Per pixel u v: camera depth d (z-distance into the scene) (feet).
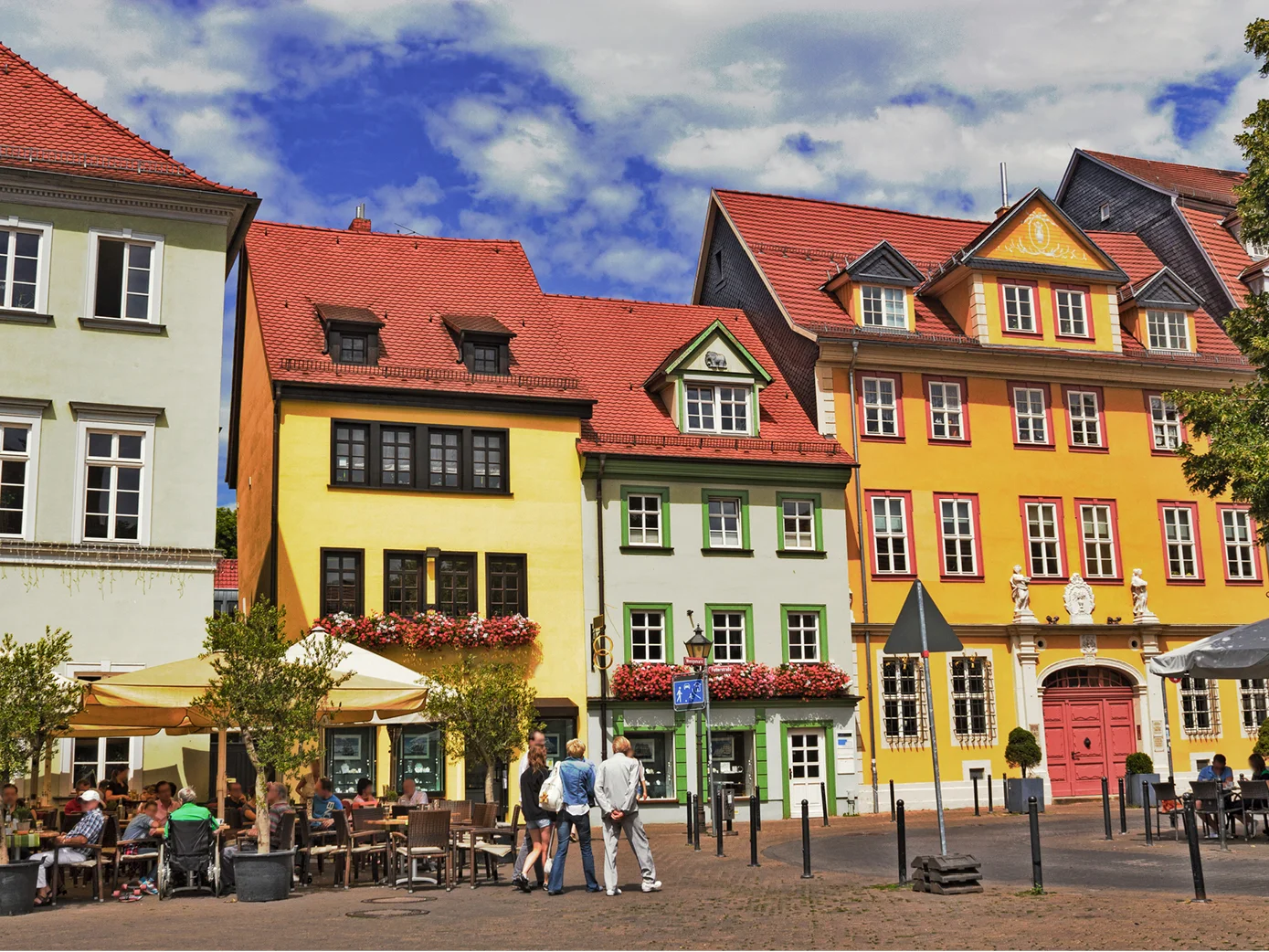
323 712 60.23
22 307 80.07
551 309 119.55
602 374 112.78
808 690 104.32
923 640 49.52
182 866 53.31
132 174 83.20
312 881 59.31
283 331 99.35
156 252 83.41
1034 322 121.19
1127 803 105.91
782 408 114.42
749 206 131.13
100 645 77.20
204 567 80.38
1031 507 117.39
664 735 102.06
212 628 53.67
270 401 98.02
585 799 51.49
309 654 59.82
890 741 108.68
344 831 57.16
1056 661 115.14
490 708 74.28
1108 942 35.88
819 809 104.12
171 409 81.76
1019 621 113.29
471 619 95.45
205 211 84.79
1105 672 117.50
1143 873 52.85
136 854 54.29
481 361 102.89
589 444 103.50
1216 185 153.38
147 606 78.74
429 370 100.01
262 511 101.40
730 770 103.24
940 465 115.14
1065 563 117.19
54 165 81.05
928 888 47.98
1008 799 103.76
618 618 101.71
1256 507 81.00
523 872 52.70
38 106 84.74
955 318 122.42
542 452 101.96
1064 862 58.03
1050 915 41.04
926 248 135.03
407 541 96.27
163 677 58.70
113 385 80.74
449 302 108.47
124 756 77.97
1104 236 141.08
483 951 36.60
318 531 94.07
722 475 106.93
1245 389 85.51
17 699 51.08
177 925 43.73
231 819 61.11
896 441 114.32
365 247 111.45
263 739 52.44
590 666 99.96
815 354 113.80
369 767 92.48
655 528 104.94
